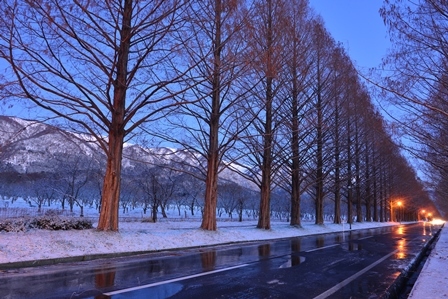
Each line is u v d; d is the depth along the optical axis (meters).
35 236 10.05
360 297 6.41
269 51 15.64
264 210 23.34
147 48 12.94
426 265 9.53
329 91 26.95
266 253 12.64
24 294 5.66
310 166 32.56
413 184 59.22
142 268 8.50
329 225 34.12
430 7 7.39
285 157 24.45
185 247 13.47
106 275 7.41
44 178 41.88
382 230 36.53
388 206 72.69
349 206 40.44
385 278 8.37
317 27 25.45
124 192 59.41
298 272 8.74
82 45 11.54
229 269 8.79
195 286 6.67
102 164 37.38
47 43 10.75
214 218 17.77
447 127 9.81
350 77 27.39
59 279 6.87
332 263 10.59
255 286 6.89
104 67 12.09
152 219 32.28
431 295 5.84
